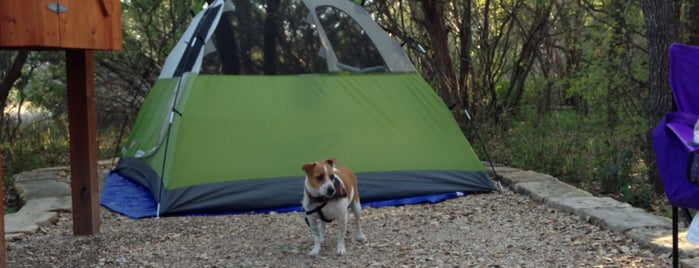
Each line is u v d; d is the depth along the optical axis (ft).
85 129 20.47
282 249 19.43
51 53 44.14
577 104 44.34
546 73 47.42
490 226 21.70
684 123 13.09
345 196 18.21
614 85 32.89
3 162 40.29
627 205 22.67
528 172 30.27
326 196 17.69
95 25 18.01
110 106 50.11
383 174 25.73
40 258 18.61
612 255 17.63
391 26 43.93
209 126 25.21
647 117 29.43
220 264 18.12
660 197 27.55
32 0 15.52
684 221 22.67
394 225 22.16
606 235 19.56
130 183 29.66
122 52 47.42
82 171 20.72
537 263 17.33
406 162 26.22
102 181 32.60
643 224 19.70
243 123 25.53
